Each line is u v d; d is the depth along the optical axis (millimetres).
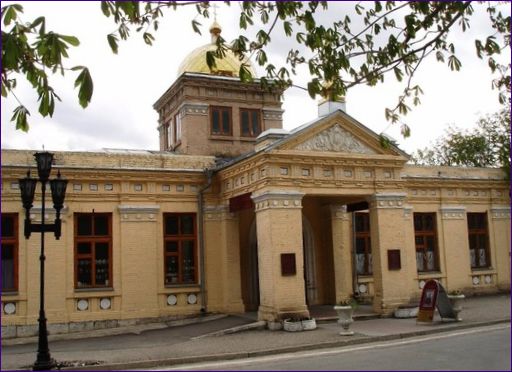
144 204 22094
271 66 9133
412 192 27062
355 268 25312
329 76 8828
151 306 21641
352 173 20844
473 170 29031
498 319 19016
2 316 19469
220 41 8828
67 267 20609
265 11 8594
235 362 14047
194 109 27141
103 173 21469
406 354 13344
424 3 8359
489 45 8398
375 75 8742
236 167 21312
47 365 13695
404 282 21078
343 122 20750
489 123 41750
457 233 27859
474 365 11383
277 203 19219
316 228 24750
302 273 19250
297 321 18438
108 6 6363
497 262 28734
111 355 15375
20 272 19906
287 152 19453
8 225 20141
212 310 22516
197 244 22859
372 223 21250
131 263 21562
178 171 22625
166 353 15281
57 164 20953
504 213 29344
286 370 12156
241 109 28297
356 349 14969
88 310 20766
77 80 5824
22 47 6156
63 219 20750
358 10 9078
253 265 23812
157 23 8062
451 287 27172
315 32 8789
